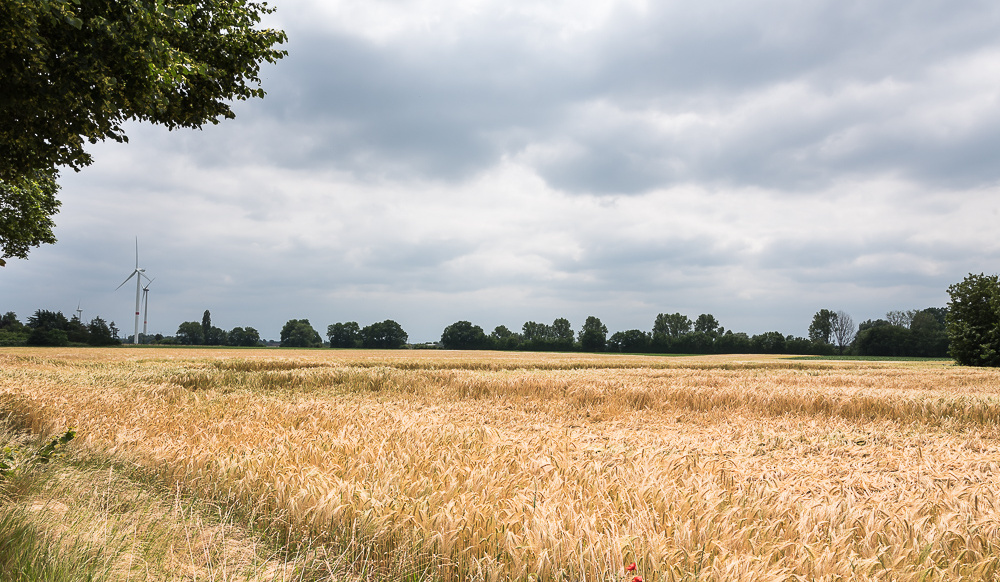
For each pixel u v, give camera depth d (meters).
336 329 153.25
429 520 4.22
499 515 4.31
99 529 4.24
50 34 6.60
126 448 7.05
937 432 10.74
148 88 7.44
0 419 8.83
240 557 4.21
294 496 4.91
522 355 76.19
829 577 3.29
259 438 7.48
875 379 22.44
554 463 5.94
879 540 3.89
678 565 3.39
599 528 4.02
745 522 4.17
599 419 12.59
